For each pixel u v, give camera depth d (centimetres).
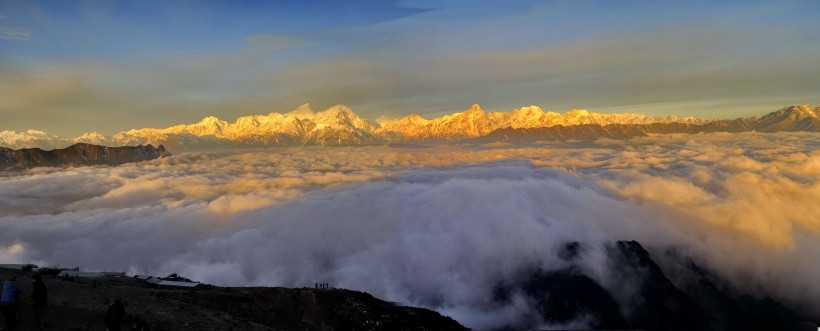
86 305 3984
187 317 4269
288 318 5844
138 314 4000
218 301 5428
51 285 4562
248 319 5184
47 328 3309
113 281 6044
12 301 3162
